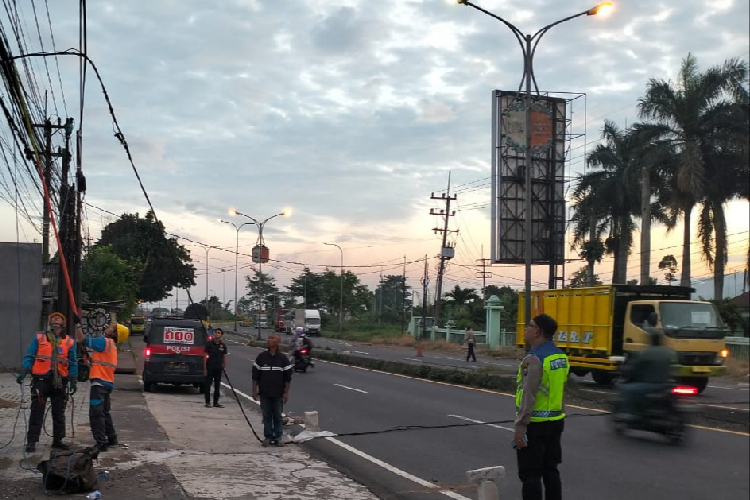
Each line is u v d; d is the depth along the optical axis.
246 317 118.69
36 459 8.38
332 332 74.19
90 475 7.04
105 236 65.69
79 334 9.42
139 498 6.95
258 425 12.88
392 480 8.39
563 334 21.95
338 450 10.34
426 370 24.20
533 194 42.66
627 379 9.92
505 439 11.27
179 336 18.47
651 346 9.38
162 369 18.19
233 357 35.97
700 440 8.28
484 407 15.76
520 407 5.79
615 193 38.38
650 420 9.12
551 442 5.85
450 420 13.57
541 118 22.30
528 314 19.44
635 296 19.72
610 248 41.34
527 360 5.82
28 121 8.73
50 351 8.80
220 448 10.22
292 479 8.17
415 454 10.05
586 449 9.80
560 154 42.91
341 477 8.37
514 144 22.30
